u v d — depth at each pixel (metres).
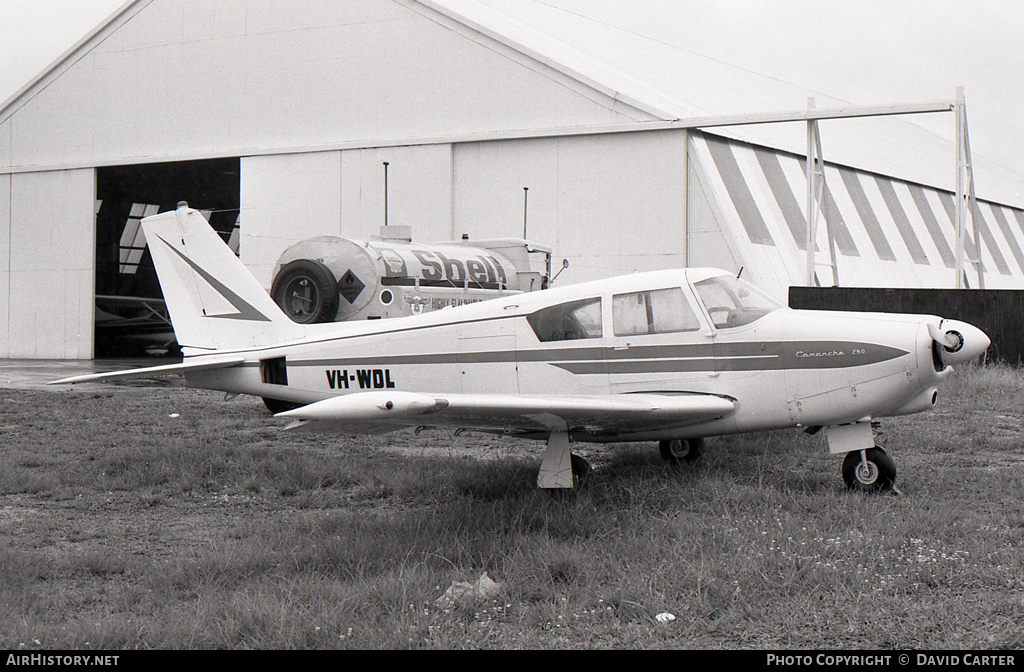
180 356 28.36
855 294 15.52
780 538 4.99
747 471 7.38
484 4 25.64
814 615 3.98
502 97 20.09
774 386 6.86
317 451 8.94
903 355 6.55
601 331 7.32
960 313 14.86
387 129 21.23
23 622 4.04
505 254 15.98
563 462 6.61
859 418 6.77
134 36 24.20
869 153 28.36
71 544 5.71
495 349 7.68
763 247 18.77
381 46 21.28
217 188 29.78
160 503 6.87
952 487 6.69
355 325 8.70
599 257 19.22
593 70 20.25
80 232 25.08
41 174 25.61
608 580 4.55
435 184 20.66
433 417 5.90
